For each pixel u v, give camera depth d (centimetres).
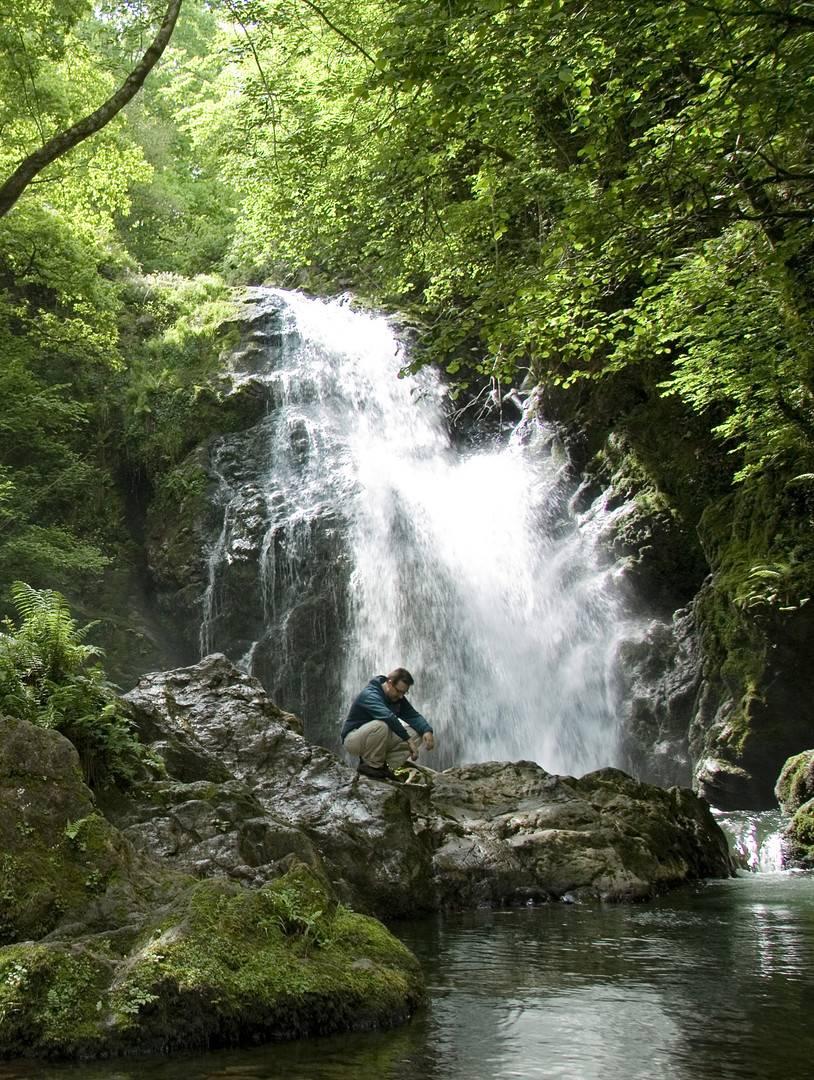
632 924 762
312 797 901
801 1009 470
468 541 2811
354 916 539
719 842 1193
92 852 541
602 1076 373
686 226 1066
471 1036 437
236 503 2830
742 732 1948
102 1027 423
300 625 2616
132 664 2634
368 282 2362
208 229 3919
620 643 2411
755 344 1524
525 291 1078
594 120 1038
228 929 470
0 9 1606
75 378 3056
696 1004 486
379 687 965
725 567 2155
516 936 718
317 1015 450
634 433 2694
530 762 1165
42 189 2409
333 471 2845
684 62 1028
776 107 870
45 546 2538
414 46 886
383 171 1381
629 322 1920
